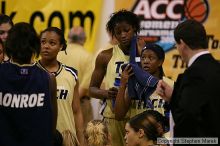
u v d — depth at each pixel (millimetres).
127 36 9297
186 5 13297
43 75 6887
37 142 6754
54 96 7078
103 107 9727
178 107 6582
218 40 13312
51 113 6859
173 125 6820
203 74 6535
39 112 6785
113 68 9562
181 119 6469
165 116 8492
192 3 13297
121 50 9602
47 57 9023
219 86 6512
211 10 13281
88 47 13539
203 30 6766
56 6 13641
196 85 6504
